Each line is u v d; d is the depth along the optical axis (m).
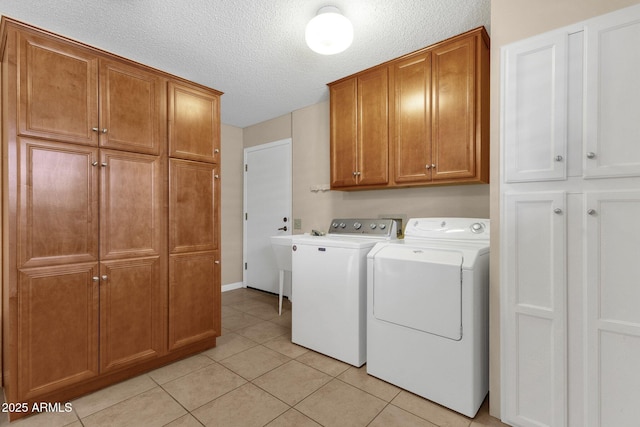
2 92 1.71
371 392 1.79
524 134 1.46
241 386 1.85
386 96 2.42
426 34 2.10
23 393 1.54
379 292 1.91
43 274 1.60
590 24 1.29
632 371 1.22
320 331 2.27
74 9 1.77
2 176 1.73
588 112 1.29
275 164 3.86
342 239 2.39
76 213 1.71
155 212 2.03
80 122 1.72
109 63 1.84
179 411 1.61
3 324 1.76
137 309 1.95
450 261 1.64
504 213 1.52
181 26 1.97
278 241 3.01
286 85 2.90
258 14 1.86
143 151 1.98
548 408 1.40
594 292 1.29
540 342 1.42
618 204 1.24
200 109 2.30
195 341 2.24
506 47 1.50
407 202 2.71
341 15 1.77
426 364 1.71
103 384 1.84
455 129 2.08
